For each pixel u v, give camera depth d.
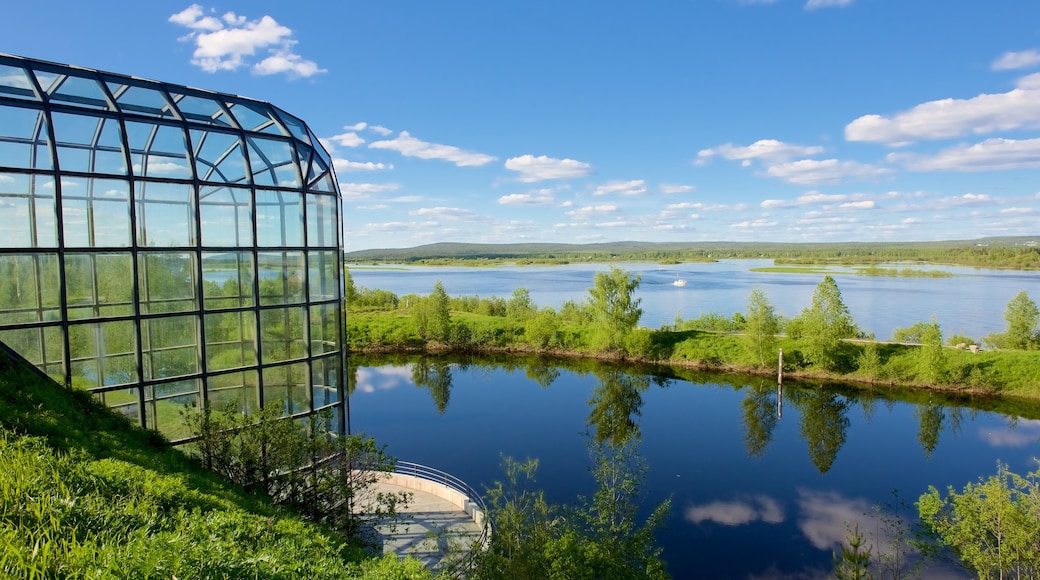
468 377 52.31
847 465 31.28
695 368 53.88
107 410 12.48
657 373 52.41
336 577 7.53
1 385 11.09
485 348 63.38
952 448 33.59
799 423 38.38
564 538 13.44
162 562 5.74
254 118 15.19
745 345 52.31
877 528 24.02
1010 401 41.22
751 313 51.81
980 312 76.38
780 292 108.94
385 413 41.12
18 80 11.84
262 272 14.77
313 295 15.91
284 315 15.26
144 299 13.61
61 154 12.32
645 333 56.66
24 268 12.11
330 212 16.41
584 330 61.59
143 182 12.95
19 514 6.39
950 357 44.69
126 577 5.30
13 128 11.66
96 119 12.52
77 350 12.38
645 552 15.66
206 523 7.93
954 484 28.88
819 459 32.16
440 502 19.47
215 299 14.21
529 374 53.25
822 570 21.00
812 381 47.78
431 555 15.78
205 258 13.97
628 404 42.88
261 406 14.89
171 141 13.49
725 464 31.47
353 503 14.26
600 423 38.44
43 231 12.30
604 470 19.67
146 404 13.27
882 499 27.12
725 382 49.03
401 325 65.50
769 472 30.39
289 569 7.05
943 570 19.95
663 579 14.59
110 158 12.84
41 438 9.74
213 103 14.64
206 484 11.20
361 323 65.62
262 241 14.77
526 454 32.53
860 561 18.94
